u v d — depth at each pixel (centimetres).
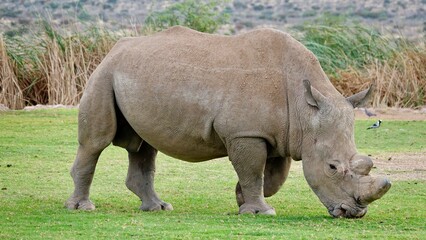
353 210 2411
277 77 2514
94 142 2688
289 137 2494
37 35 5591
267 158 2642
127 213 2595
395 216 2553
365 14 12888
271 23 12344
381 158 3747
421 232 2298
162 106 2588
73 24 5625
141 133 2648
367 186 2362
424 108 5400
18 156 3644
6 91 5284
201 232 2245
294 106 2488
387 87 5506
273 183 2648
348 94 5428
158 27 5869
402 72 5572
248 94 2500
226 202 2842
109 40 5566
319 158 2439
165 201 2856
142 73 2622
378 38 5834
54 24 5647
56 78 5372
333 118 2431
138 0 12025
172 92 2575
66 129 4344
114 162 3588
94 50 5519
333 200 2428
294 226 2341
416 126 4638
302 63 2523
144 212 2630
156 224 2369
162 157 3719
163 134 2608
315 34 5934
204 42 2627
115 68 2673
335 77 5484
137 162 2750
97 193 2992
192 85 2555
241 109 2497
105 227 2323
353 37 5869
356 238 2186
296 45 2553
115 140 2764
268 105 2494
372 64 5600
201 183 3195
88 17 5891
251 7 13650
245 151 2502
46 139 4072
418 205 2759
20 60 5491
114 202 2833
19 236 2206
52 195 2914
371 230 2302
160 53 2628
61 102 5344
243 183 2545
